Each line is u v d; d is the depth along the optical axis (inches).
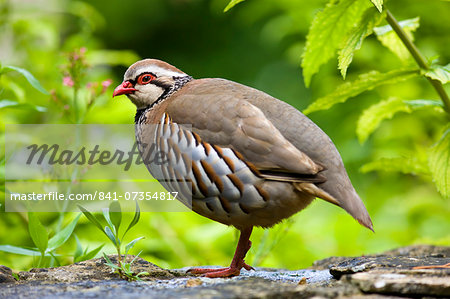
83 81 461.4
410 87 569.0
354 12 349.7
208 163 287.1
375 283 239.3
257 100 300.5
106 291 248.8
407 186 600.4
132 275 287.1
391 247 522.6
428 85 557.9
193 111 297.6
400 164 389.4
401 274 253.8
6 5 507.5
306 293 234.8
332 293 236.5
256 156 281.3
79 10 537.3
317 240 515.2
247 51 900.6
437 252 375.6
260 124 285.3
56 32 553.6
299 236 471.5
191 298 228.1
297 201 287.4
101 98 458.0
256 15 706.8
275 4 668.7
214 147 286.4
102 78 494.6
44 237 302.5
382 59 567.2
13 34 516.4
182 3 921.5
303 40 647.8
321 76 603.5
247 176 281.9
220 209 294.2
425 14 561.0
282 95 823.7
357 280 244.8
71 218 396.8
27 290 253.8
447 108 361.1
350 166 635.5
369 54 560.1
